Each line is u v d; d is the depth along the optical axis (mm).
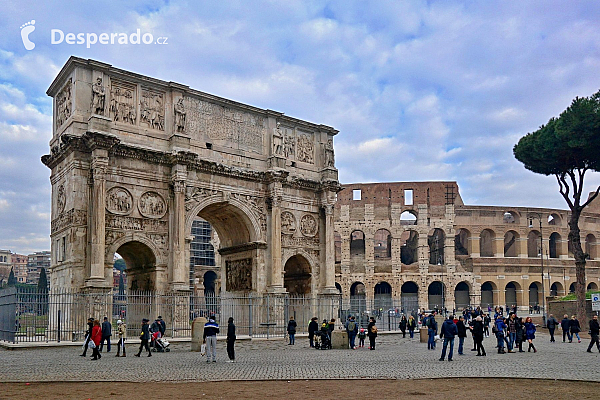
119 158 50125
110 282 48156
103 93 48969
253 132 60188
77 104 48594
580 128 61125
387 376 26297
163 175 52656
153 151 51375
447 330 34000
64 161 50031
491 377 25672
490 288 124375
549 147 64875
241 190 57781
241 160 58562
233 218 59938
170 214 52500
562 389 22594
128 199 50312
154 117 53062
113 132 50250
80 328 45688
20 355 37000
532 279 121750
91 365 31188
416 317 77875
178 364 31812
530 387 23078
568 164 66250
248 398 20438
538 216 124750
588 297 71312
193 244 116438
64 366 30641
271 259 58469
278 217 58906
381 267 118000
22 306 48844
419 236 118875
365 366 30625
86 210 47969
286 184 61375
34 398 20375
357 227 118562
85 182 48156
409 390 22266
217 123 57375
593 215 130750
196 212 54000
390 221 118875
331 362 33000
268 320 54156
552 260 124062
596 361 33469
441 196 122688
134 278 55438
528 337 40625
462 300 122250
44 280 122312
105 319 40406
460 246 132625
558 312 72750
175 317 50125
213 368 29750
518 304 120375
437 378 25500
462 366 30578
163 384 23891
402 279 116750
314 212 64125
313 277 63219
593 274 127500
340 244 127938
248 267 59656
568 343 49906
